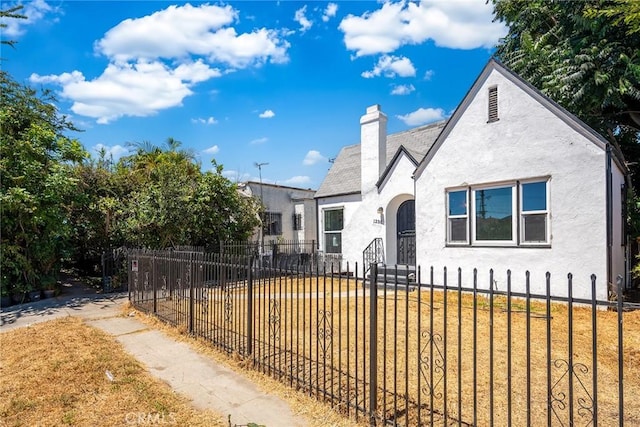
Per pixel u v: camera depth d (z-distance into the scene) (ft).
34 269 35.27
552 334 20.20
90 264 47.09
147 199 43.42
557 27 41.16
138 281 29.01
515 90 30.63
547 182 29.01
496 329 21.24
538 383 13.99
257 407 12.63
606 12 27.58
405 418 10.91
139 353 18.38
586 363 15.99
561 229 28.27
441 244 35.47
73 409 12.39
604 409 11.95
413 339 19.65
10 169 33.04
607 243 26.37
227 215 51.93
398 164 44.04
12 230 33.42
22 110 38.63
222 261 19.62
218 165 52.06
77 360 16.93
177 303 23.61
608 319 23.31
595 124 40.93
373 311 11.54
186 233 47.03
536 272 29.50
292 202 76.43
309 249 64.13
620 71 34.78
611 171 27.30
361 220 48.37
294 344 19.02
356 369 11.78
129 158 69.41
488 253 32.27
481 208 32.96
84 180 43.80
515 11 47.19
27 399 12.99
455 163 34.42
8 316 28.30
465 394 13.06
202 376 15.43
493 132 31.94
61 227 36.32
